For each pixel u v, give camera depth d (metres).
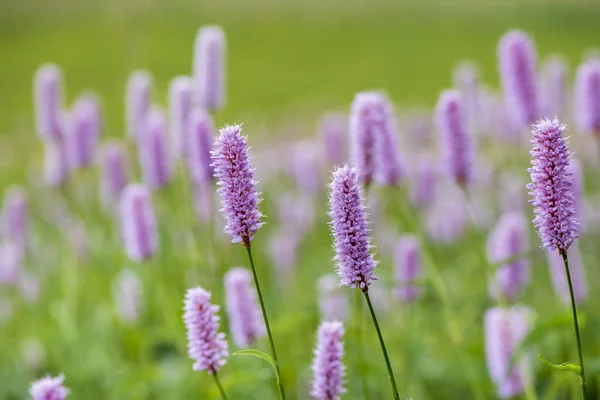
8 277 1.87
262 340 1.35
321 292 1.44
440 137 1.38
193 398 1.43
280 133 3.83
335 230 1.05
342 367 1.11
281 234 2.05
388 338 1.46
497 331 1.26
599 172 2.07
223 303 1.44
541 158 1.04
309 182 2.12
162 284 1.49
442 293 1.36
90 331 1.68
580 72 1.47
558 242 1.04
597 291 1.60
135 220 1.39
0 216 2.24
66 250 1.93
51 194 2.43
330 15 8.66
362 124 1.28
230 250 1.57
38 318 1.93
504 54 1.42
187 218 1.53
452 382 1.45
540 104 1.42
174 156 1.62
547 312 1.53
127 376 1.46
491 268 1.31
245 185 1.06
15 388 1.57
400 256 1.45
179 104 1.50
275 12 8.55
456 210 1.98
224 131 1.06
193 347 1.11
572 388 1.32
